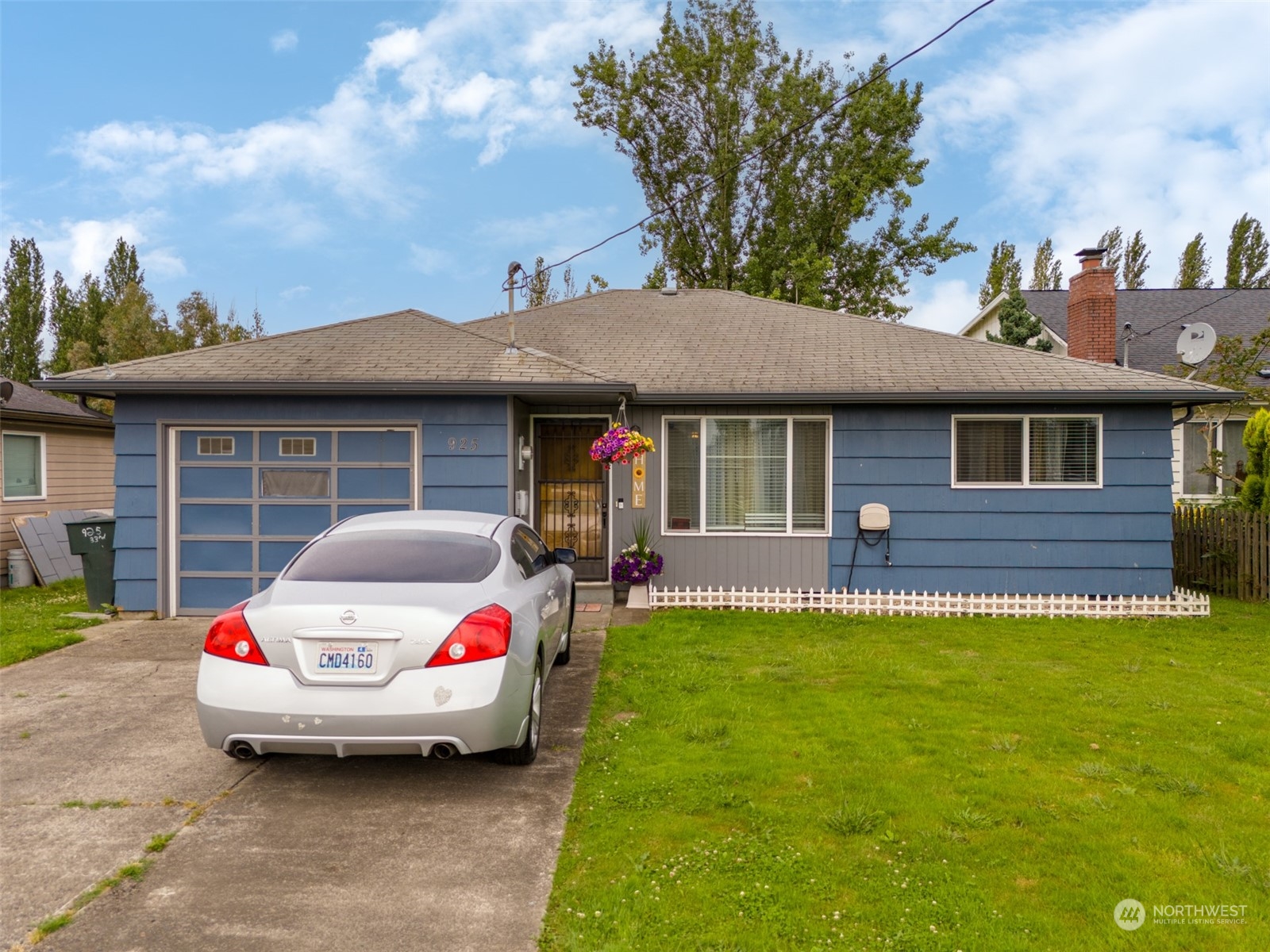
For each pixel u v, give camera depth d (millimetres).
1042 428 9992
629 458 9180
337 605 4008
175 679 6461
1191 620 9086
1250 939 2850
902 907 3039
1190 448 14539
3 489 12914
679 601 9656
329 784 4348
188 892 3201
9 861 3451
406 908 3086
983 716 5410
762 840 3602
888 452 10055
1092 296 14523
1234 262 40344
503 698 4074
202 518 9164
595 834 3688
